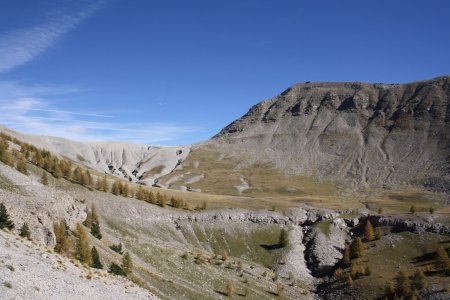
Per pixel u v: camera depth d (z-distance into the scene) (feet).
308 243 630.33
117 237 411.54
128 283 222.28
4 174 327.88
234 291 418.31
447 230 549.13
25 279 130.00
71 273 174.29
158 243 524.11
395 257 526.16
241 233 644.69
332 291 490.08
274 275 538.47
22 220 208.64
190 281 384.47
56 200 290.76
